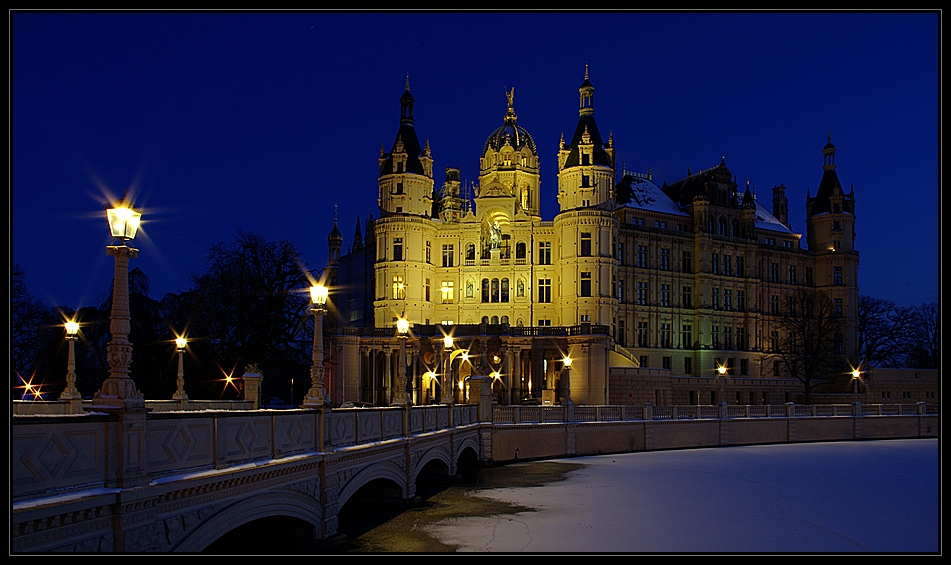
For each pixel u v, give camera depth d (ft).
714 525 106.11
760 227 382.01
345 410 83.56
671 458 197.06
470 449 169.48
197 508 54.85
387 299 302.45
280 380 303.07
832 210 386.11
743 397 319.06
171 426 51.88
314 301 77.36
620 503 123.13
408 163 308.19
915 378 353.10
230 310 243.81
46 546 41.39
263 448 64.80
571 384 263.08
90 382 220.23
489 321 309.83
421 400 266.98
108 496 45.06
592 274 296.30
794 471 169.78
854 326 378.32
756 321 364.38
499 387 265.75
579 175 302.04
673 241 351.67
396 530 99.45
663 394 289.74
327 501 77.51
